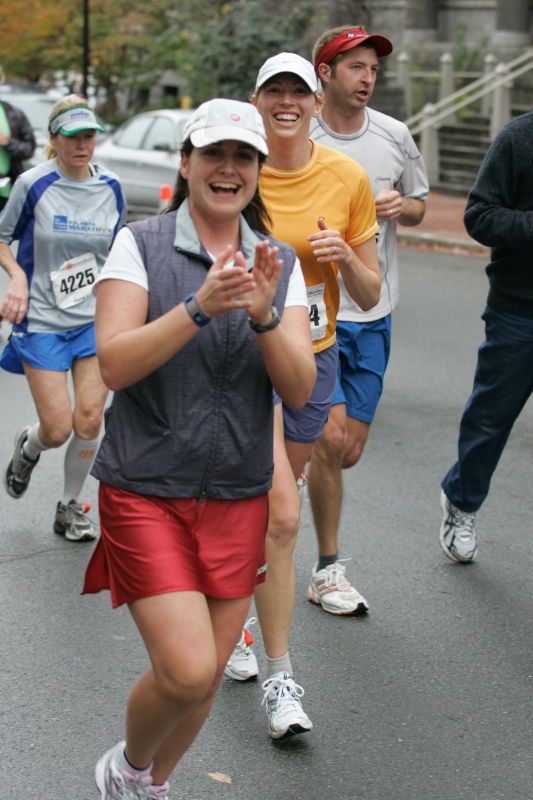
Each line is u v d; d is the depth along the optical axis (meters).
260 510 5.59
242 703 7.12
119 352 5.10
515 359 8.66
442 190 36.47
